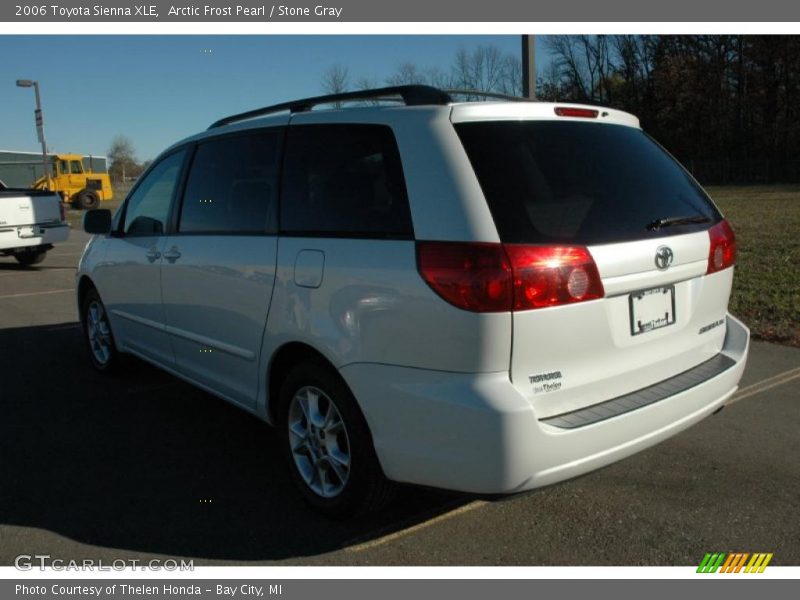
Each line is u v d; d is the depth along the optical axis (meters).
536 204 2.71
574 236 2.72
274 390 3.59
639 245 2.87
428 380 2.69
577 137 3.04
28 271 13.30
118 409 4.90
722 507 3.33
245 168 3.76
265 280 3.41
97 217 5.09
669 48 55.56
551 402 2.69
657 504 3.37
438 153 2.78
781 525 3.16
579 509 3.34
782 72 49.59
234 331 3.71
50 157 37.53
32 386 5.46
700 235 3.20
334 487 3.28
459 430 2.60
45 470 3.90
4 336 7.30
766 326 6.52
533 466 2.57
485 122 2.85
